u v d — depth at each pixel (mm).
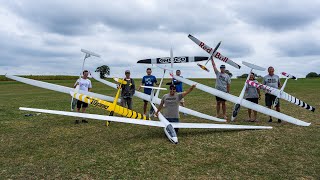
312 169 4910
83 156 5648
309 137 6992
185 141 6738
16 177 4594
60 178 4566
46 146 6344
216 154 5754
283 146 6254
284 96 8969
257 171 4836
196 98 16828
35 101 15242
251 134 7340
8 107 12430
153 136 7266
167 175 4680
